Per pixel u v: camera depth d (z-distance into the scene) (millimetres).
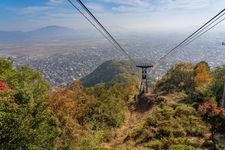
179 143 24578
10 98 16578
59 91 44875
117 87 78438
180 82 63875
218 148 23047
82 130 34906
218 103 37000
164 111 35844
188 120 30703
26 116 15094
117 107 48438
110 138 34062
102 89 65875
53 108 35688
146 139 28266
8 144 14242
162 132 28344
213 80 47594
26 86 18406
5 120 14383
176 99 49500
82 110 42812
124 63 178250
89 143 27344
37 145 15531
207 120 30188
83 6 11633
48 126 17672
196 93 43781
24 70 37062
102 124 40594
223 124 27297
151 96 59844
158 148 24922
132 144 28594
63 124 31844
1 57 37750
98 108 44000
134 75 148125
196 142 24562
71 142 26031
